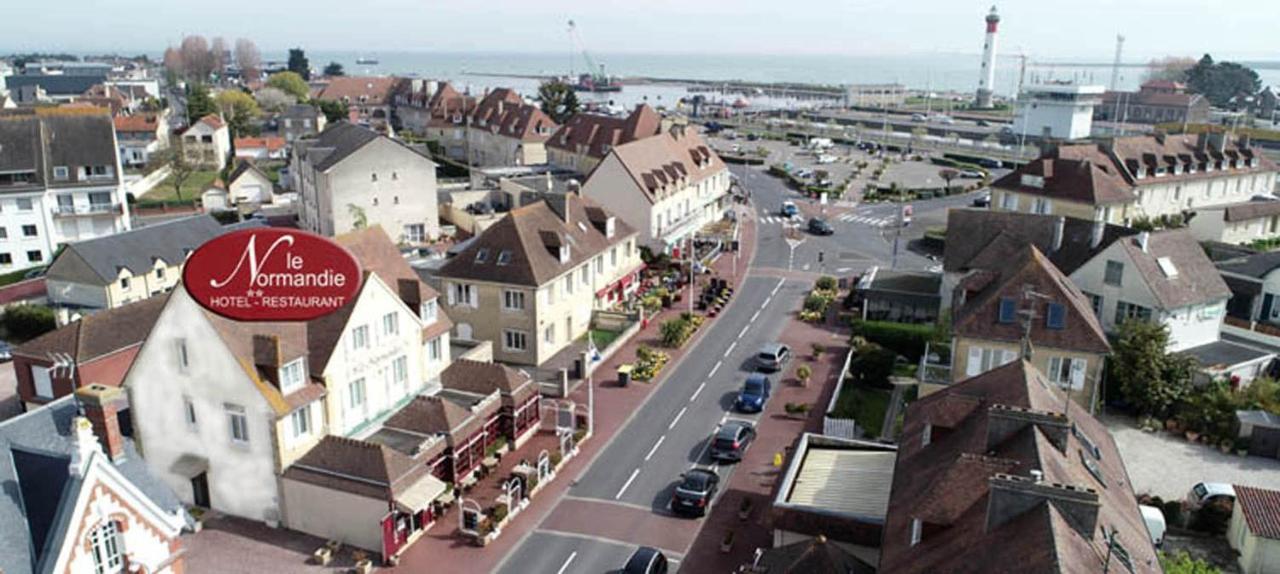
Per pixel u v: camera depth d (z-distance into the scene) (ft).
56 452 114.62
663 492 164.66
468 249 231.30
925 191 446.60
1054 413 111.24
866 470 138.82
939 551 95.66
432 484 148.97
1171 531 147.54
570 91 621.72
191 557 142.72
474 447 168.45
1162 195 350.84
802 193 459.32
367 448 145.79
